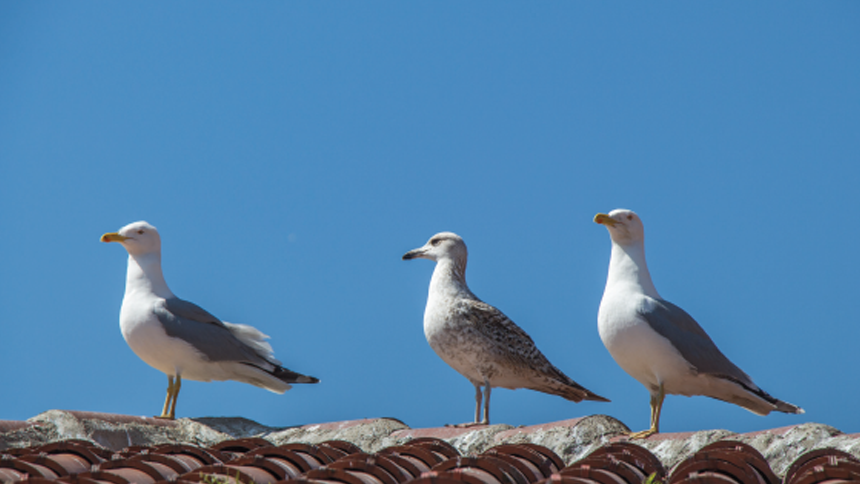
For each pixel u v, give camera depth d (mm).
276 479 7812
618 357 11188
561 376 13461
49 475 7727
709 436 8352
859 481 6129
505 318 12859
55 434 9883
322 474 7371
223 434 11133
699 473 7059
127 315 13273
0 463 7793
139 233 13648
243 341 14047
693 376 11008
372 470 7613
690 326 11070
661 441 8602
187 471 8078
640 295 11062
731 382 11094
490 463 7465
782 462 7711
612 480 6996
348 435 10328
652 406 11406
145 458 8219
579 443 8867
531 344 13047
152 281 13578
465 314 12641
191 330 13242
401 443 9750
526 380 13234
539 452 8273
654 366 10969
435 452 8711
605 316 11164
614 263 11484
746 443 7902
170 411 13461
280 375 14086
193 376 13734
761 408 11719
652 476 7102
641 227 11508
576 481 6777
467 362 12906
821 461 6832
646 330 10820
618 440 8750
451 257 13328
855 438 7562
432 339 12961
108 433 10250
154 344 13133
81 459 8367
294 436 10758
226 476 7477
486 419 12820
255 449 8672
